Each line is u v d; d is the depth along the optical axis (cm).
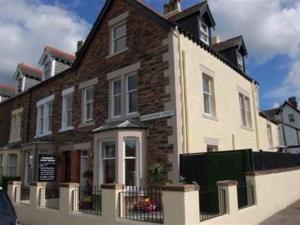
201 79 1380
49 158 1645
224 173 1064
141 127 1248
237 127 1638
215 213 932
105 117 1466
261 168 1135
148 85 1298
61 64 2122
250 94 1909
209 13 1542
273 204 1159
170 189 739
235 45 1825
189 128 1214
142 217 884
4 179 1880
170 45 1246
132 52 1401
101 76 1539
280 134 4288
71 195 1062
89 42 1644
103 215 912
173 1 1747
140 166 1218
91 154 1492
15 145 2081
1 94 2788
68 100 1786
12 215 693
